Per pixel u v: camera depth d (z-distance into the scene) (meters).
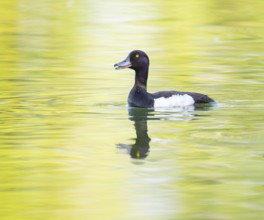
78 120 16.97
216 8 35.59
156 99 18.36
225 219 10.87
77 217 10.95
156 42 27.81
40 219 10.82
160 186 12.45
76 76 21.83
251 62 23.83
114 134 15.87
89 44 27.38
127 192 12.08
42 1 37.75
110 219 10.89
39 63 23.84
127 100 18.88
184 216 11.02
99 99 19.11
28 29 30.31
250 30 30.27
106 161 13.88
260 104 18.33
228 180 12.75
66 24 31.48
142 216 11.03
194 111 17.88
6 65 23.48
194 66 23.30
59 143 15.13
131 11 34.69
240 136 15.59
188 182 12.62
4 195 11.94
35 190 12.16
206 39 28.42
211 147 14.80
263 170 13.30
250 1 37.53
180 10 34.97
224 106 18.20
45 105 18.33
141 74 18.70
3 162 13.77
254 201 11.66
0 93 19.53
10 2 36.94
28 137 15.54
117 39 28.34
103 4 36.53
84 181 12.69
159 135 15.76
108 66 23.44
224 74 21.98
